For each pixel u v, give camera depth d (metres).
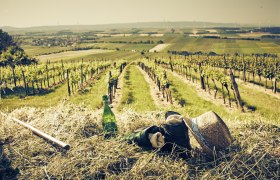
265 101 21.75
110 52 130.62
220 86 29.52
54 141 3.92
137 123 4.75
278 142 4.00
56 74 38.50
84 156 3.74
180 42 165.25
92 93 27.36
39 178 3.45
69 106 5.52
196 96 24.64
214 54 104.56
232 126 4.74
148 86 31.69
